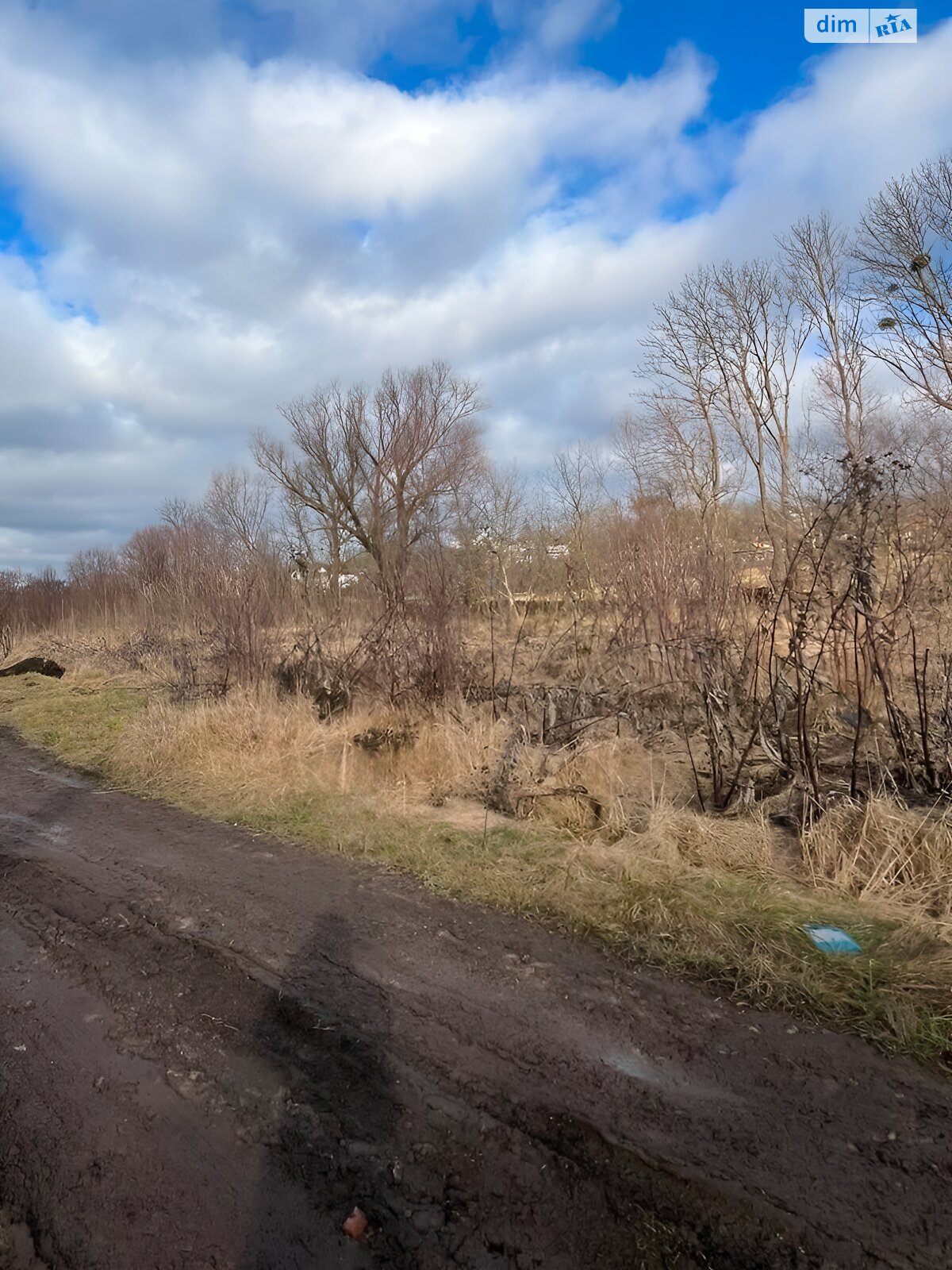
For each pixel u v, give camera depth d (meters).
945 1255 2.01
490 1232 2.16
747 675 6.69
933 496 6.89
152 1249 2.15
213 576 11.01
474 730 6.95
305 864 4.93
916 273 15.49
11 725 10.55
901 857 4.12
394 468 25.89
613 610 10.13
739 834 4.71
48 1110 2.72
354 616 10.33
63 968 3.76
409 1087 2.75
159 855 5.20
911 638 5.78
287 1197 2.30
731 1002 3.20
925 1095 2.61
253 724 7.75
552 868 4.54
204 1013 3.29
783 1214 2.15
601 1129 2.50
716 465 22.31
